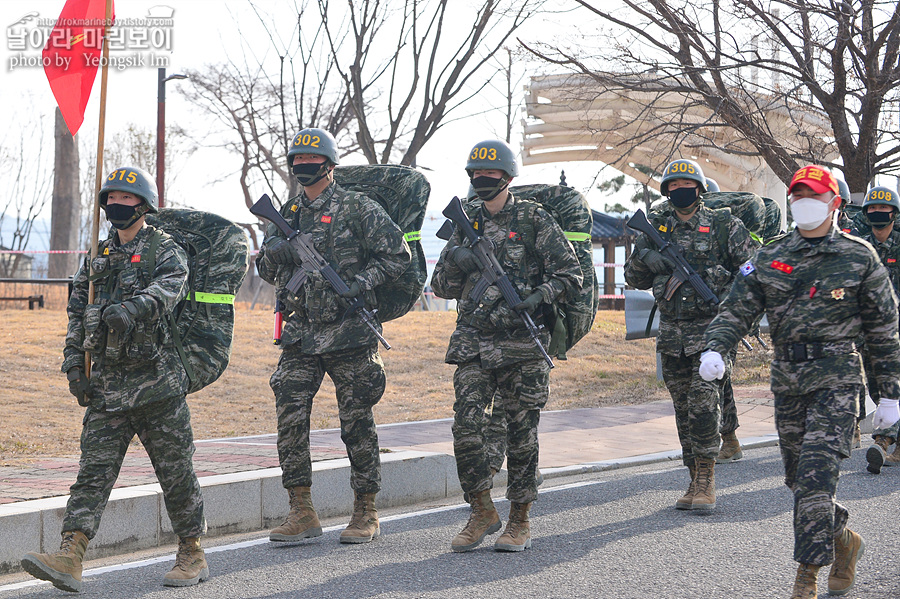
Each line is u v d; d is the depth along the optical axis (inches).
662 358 314.7
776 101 759.7
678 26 729.0
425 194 286.7
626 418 519.2
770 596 197.3
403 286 284.7
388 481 320.5
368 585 210.7
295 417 261.1
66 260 1263.5
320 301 259.0
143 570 232.7
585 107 904.3
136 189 215.9
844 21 693.9
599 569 221.6
